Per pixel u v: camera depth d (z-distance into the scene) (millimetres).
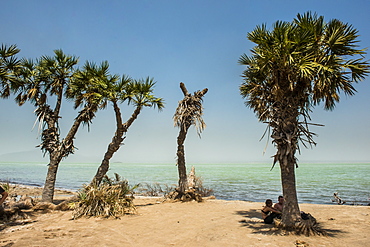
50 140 12664
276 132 7227
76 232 7676
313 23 7391
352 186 29969
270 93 8133
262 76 8359
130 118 13391
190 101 14836
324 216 9617
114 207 10461
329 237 6469
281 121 7129
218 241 6434
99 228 8195
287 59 6812
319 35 7309
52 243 6527
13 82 11641
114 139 12914
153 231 7770
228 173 66312
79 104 13680
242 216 10039
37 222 9117
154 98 13773
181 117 14438
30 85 12898
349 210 10758
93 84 12680
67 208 11680
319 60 7145
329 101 7695
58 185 31781
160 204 13508
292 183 7156
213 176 52125
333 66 6844
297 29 6938
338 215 9719
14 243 6480
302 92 7398
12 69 11258
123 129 12984
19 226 8492
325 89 7266
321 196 21219
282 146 7105
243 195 21906
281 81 7422
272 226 7777
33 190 22000
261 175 55969
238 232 7270
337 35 6891
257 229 7527
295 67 7012
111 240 6812
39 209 11375
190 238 6883
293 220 6957
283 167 7254
